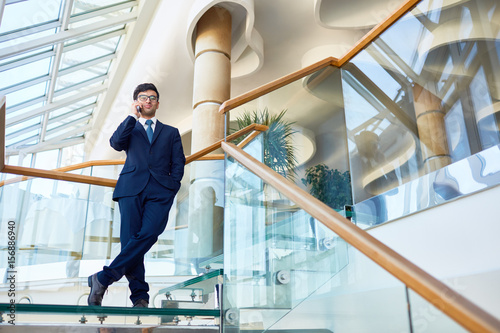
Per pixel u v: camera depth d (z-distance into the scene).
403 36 2.95
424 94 2.74
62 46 7.89
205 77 6.29
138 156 2.49
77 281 3.11
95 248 3.23
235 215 2.25
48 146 11.69
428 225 2.39
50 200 3.13
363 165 3.02
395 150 2.83
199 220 3.82
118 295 3.01
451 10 2.71
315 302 1.63
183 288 3.04
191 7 6.94
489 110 2.40
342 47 8.10
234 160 2.34
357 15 7.00
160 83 9.20
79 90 9.77
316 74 3.23
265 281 1.93
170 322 2.29
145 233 2.31
